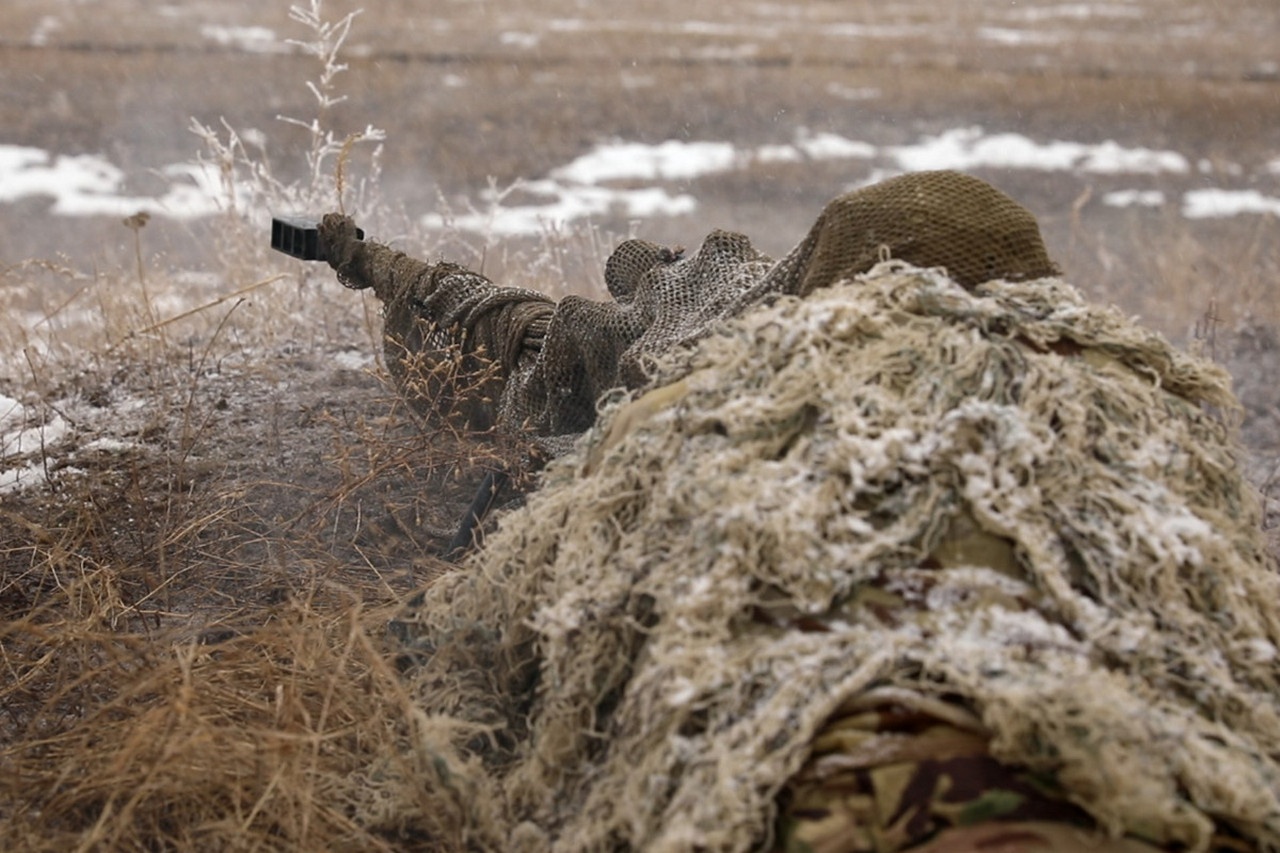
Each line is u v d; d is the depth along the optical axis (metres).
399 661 4.83
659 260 6.01
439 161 22.70
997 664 3.03
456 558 5.69
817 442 3.47
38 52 32.53
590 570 3.73
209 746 4.17
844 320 3.71
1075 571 3.32
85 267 15.96
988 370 3.54
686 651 3.25
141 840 4.19
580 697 3.64
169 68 30.81
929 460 3.39
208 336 9.28
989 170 22.81
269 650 5.00
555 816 3.58
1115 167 23.09
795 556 3.28
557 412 5.91
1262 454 8.23
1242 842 2.96
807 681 3.08
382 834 4.12
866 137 25.44
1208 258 14.27
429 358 6.62
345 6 44.34
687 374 4.01
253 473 6.83
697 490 3.49
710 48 36.69
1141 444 3.56
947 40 38.97
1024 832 2.90
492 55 34.34
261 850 4.04
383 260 7.22
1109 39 39.53
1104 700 2.91
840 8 48.94
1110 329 3.84
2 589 5.78
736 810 2.93
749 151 24.11
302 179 20.88
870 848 2.95
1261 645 3.32
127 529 6.29
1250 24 43.66
